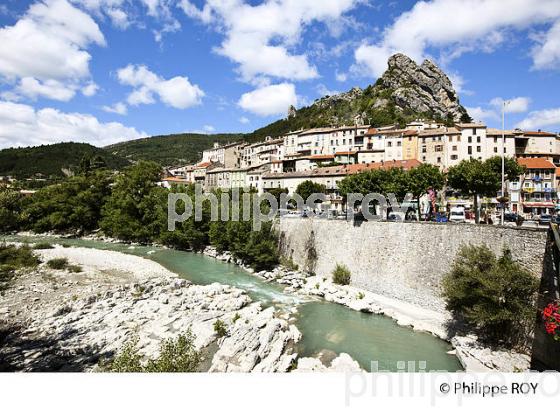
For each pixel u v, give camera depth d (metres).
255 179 95.44
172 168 183.00
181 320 26.75
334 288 36.09
